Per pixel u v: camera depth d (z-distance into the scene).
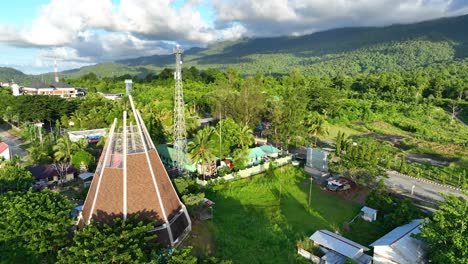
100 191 43.88
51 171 68.69
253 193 64.81
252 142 87.31
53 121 121.12
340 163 68.25
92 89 195.62
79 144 78.19
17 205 36.50
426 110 146.50
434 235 35.22
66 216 39.62
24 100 117.00
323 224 52.28
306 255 43.28
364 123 136.62
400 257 38.88
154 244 35.94
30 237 36.59
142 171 44.50
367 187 66.38
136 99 143.62
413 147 98.56
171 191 48.19
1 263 35.12
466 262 31.45
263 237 47.72
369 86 197.50
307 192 65.31
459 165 78.50
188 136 99.31
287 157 82.88
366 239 47.84
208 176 71.25
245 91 112.88
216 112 118.38
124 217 42.44
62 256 31.75
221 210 56.91
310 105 148.88
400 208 49.31
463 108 148.50
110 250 31.23
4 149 78.94
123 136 44.16
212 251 43.91
